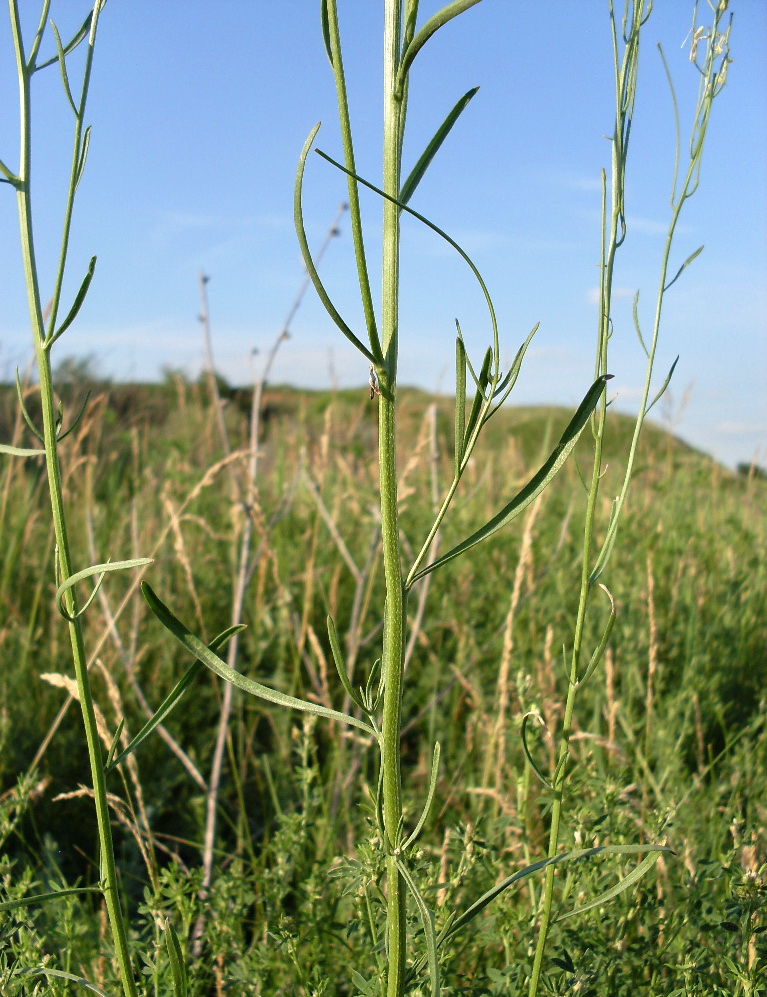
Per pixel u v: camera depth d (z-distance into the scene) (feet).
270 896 5.37
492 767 7.74
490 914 5.02
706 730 8.45
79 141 3.33
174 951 3.64
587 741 7.34
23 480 13.82
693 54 3.92
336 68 2.77
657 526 12.25
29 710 8.98
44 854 7.45
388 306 2.94
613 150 3.84
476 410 3.02
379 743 3.07
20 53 3.32
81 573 3.21
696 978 4.59
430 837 7.20
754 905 4.46
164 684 9.87
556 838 4.01
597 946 4.63
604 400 3.93
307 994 4.69
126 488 14.89
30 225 3.32
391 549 2.97
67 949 4.87
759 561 12.05
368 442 16.97
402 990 3.22
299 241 2.68
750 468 14.25
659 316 3.96
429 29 2.73
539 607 10.32
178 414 20.06
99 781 3.47
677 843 5.90
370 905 4.52
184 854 7.86
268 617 10.06
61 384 19.34
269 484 15.79
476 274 2.89
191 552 12.15
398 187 2.93
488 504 13.82
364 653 10.77
